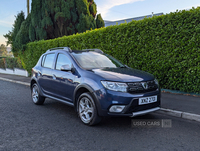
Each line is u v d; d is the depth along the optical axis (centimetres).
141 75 408
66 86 455
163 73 716
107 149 300
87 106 404
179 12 640
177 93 698
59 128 396
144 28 732
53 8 1382
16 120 451
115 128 392
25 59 1543
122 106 356
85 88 407
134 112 365
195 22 607
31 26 1477
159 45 700
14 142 328
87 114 406
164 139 337
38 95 584
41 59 603
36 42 1379
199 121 432
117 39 818
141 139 337
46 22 1387
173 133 365
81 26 1419
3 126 409
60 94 485
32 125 415
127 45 795
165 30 676
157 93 399
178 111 474
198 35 602
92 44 934
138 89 371
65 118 466
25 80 1303
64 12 1367
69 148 304
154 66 730
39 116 484
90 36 940
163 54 696
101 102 365
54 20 1413
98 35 900
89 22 1443
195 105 532
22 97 744
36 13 1433
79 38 1004
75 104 432
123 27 793
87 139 338
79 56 480
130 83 368
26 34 1544
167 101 585
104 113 365
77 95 430
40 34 1430
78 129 388
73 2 1420
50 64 543
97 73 396
